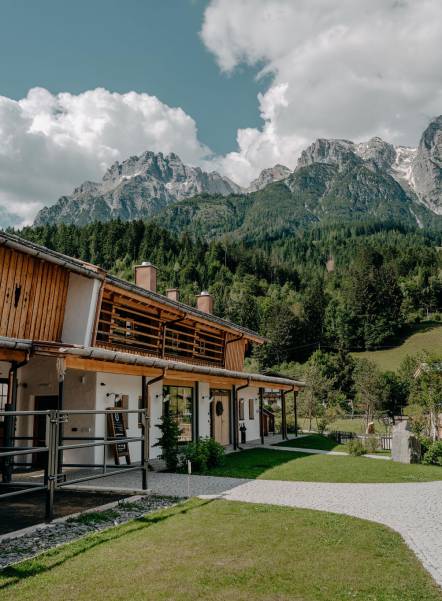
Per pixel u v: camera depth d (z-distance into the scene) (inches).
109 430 604.4
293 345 3612.2
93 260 4896.7
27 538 291.1
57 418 332.2
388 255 5585.6
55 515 346.3
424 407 1264.8
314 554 266.7
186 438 797.2
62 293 601.0
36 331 564.1
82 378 594.9
